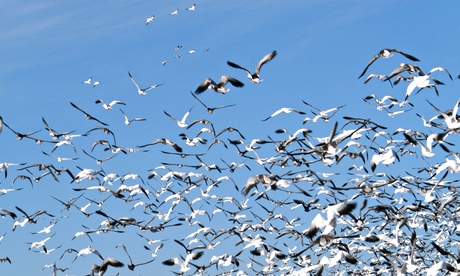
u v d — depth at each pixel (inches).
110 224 1583.4
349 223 1355.8
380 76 1336.1
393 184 1307.8
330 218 870.4
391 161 1078.4
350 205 875.4
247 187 1143.6
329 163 1298.0
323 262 1022.4
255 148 1552.7
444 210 1311.5
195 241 1545.3
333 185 1395.2
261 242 1419.8
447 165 1101.1
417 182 1295.5
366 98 1472.7
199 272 1454.2
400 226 1156.5
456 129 1095.0
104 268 1277.1
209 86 1143.6
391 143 1387.8
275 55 1154.0
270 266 1438.2
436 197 1316.4
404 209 1293.1
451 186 1288.1
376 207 1310.3
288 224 1567.4
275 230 1576.0
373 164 1086.4
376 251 1358.3
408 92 1087.0
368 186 1294.3
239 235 1561.3
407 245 1386.6
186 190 1696.6
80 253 1443.2
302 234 1411.2
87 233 1544.0
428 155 1095.0
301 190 1163.9
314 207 1391.5
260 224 1578.5
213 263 1379.2
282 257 1416.1
